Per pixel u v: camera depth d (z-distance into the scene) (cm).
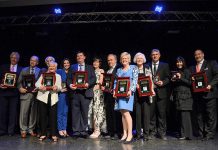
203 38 834
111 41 866
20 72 566
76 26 845
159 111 520
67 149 429
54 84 498
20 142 486
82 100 519
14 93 559
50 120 498
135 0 709
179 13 726
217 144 469
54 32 857
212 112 514
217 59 830
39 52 876
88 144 468
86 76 514
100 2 739
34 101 555
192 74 513
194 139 514
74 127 521
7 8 785
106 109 539
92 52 866
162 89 520
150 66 534
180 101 512
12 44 848
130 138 479
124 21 750
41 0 714
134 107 528
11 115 559
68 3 754
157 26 835
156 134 553
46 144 468
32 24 758
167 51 855
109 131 535
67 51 870
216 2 733
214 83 506
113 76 522
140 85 492
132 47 863
